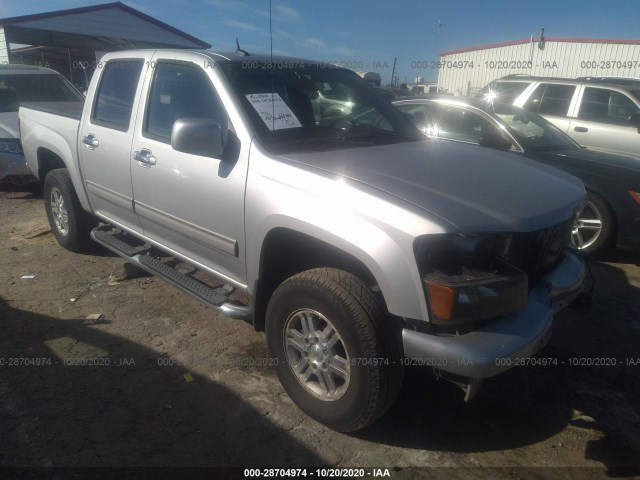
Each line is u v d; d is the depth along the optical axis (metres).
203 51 3.61
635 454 2.72
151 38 19.33
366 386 2.49
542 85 8.48
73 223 4.91
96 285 4.49
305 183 2.68
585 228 5.46
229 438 2.75
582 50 18.38
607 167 5.29
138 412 2.92
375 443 2.75
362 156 3.04
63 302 4.17
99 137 4.11
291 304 2.75
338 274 2.59
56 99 8.38
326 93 3.71
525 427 2.91
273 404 3.03
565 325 4.04
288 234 2.81
